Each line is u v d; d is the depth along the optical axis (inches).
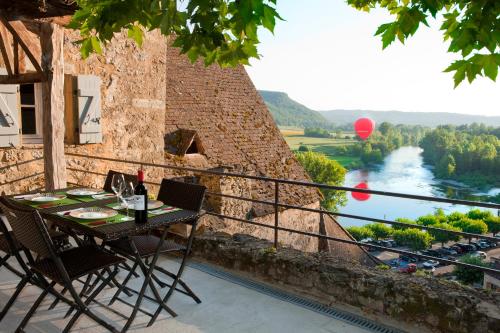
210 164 474.0
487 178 3644.2
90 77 295.4
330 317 135.6
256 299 148.0
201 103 541.0
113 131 328.8
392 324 130.6
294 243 542.0
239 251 169.3
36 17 185.5
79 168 304.5
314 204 575.5
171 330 126.3
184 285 143.3
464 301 119.4
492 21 82.7
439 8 86.9
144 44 347.6
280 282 157.5
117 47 326.3
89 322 129.7
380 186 3661.4
